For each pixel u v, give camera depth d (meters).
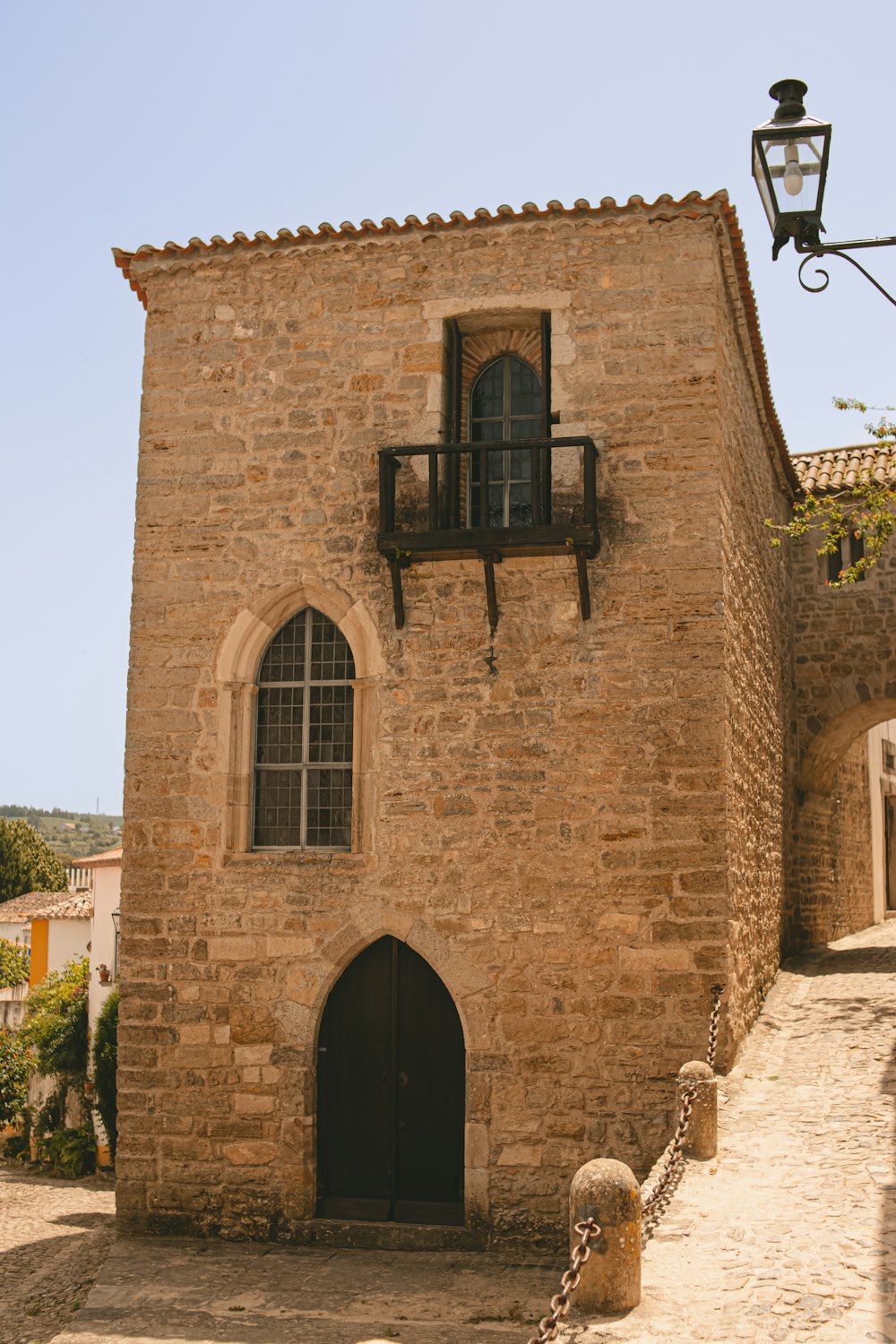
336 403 12.89
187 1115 12.16
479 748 12.10
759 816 14.62
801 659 19.72
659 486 12.06
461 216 12.55
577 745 11.91
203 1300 10.20
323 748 12.73
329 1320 9.69
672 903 11.52
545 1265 10.97
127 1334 9.48
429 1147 11.95
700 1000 11.34
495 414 13.22
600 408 12.27
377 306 12.91
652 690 11.84
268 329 13.14
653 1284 6.79
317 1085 12.18
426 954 11.90
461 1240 11.45
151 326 13.38
